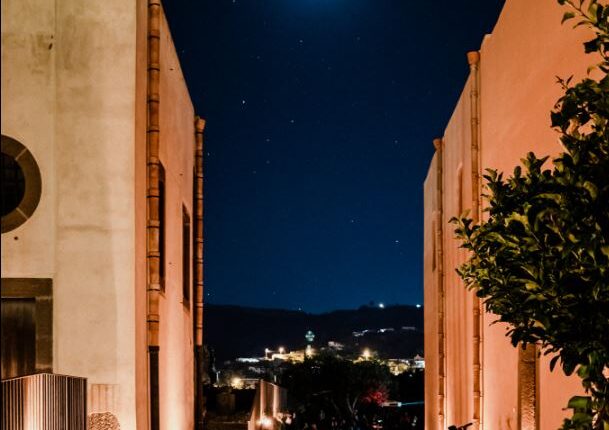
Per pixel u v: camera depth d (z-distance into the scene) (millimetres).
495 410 10391
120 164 8156
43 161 8117
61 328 7988
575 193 3713
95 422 7895
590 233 3559
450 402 15578
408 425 39906
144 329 8742
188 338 13430
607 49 3994
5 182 8102
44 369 7941
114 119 8188
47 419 6250
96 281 8047
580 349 3570
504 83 10000
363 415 51469
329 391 51844
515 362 9094
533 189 4145
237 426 15617
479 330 11539
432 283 19516
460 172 14320
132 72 8242
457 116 14281
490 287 4305
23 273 8008
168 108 10656
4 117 8109
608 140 3859
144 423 8617
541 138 7957
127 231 8102
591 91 3920
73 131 8164
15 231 8039
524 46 8820
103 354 7988
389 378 57344
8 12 8195
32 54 8195
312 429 35312
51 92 8180
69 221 8086
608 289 3508
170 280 10812
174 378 11273
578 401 3707
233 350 142750
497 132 10469
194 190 15039
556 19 7453
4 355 7945
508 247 4035
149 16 9258
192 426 14023
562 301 3662
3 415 5574
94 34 8242
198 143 15031
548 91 7688
